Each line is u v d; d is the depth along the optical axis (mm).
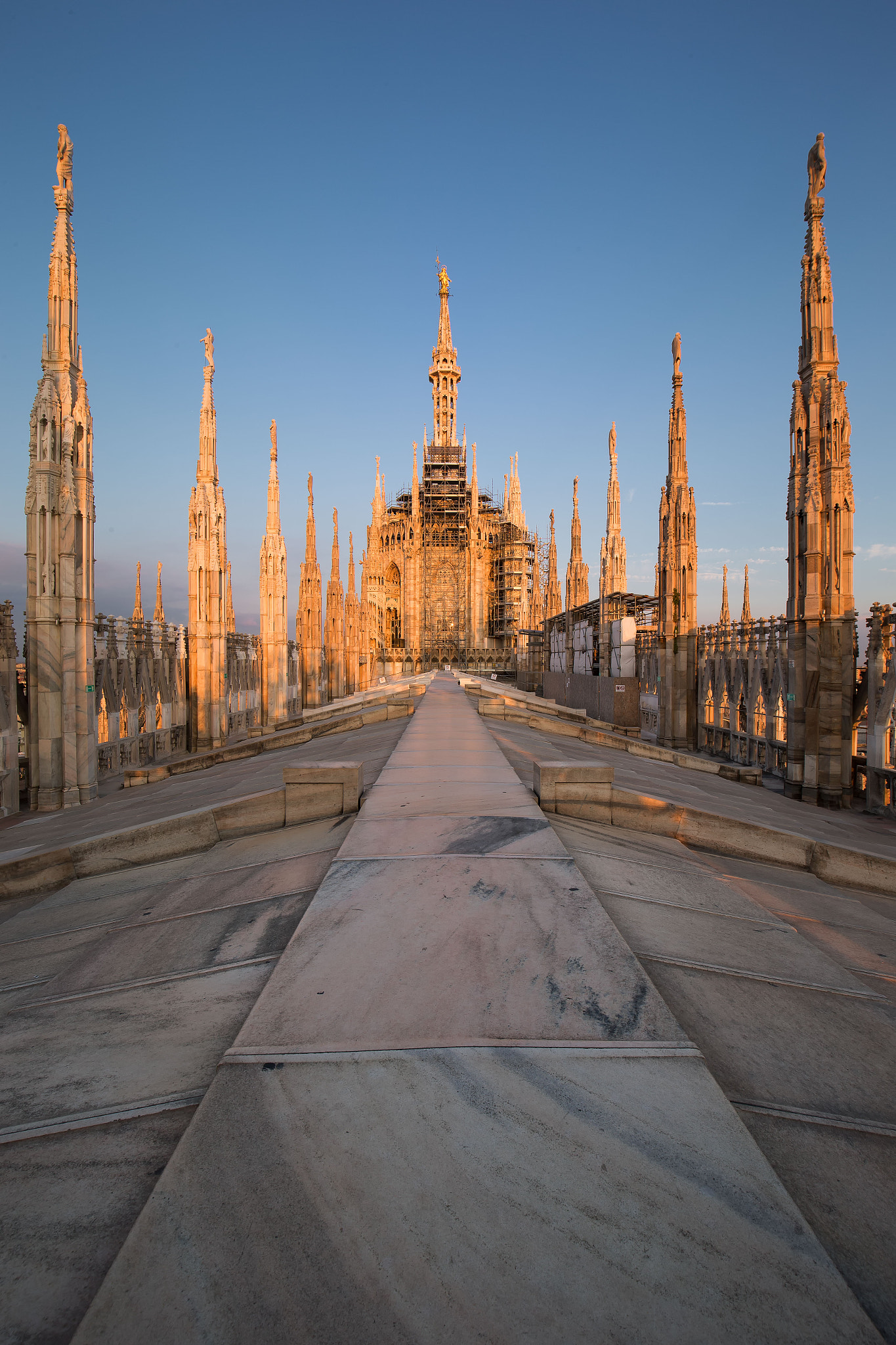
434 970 3648
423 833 6312
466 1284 1888
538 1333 1753
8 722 18578
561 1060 2852
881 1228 2328
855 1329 1800
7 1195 2395
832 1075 3252
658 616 32281
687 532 30469
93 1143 2654
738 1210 2160
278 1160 2309
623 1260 1967
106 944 5066
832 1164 2611
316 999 3348
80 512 19781
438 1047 2924
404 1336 1741
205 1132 2432
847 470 19422
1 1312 1959
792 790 19875
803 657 19844
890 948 5883
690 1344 1726
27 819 17891
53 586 19188
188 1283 1889
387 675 109500
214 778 17500
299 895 5293
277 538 40969
